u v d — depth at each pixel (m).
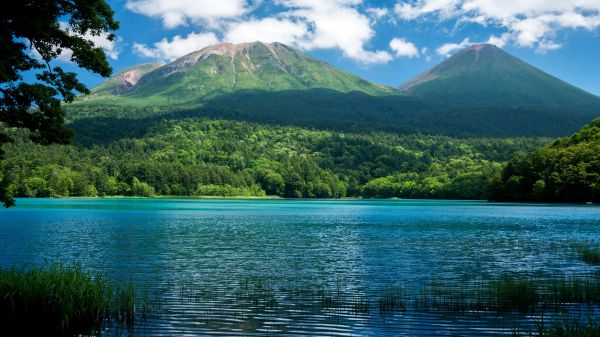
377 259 36.03
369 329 17.92
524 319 18.91
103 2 21.06
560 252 38.97
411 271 30.75
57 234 53.31
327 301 22.25
